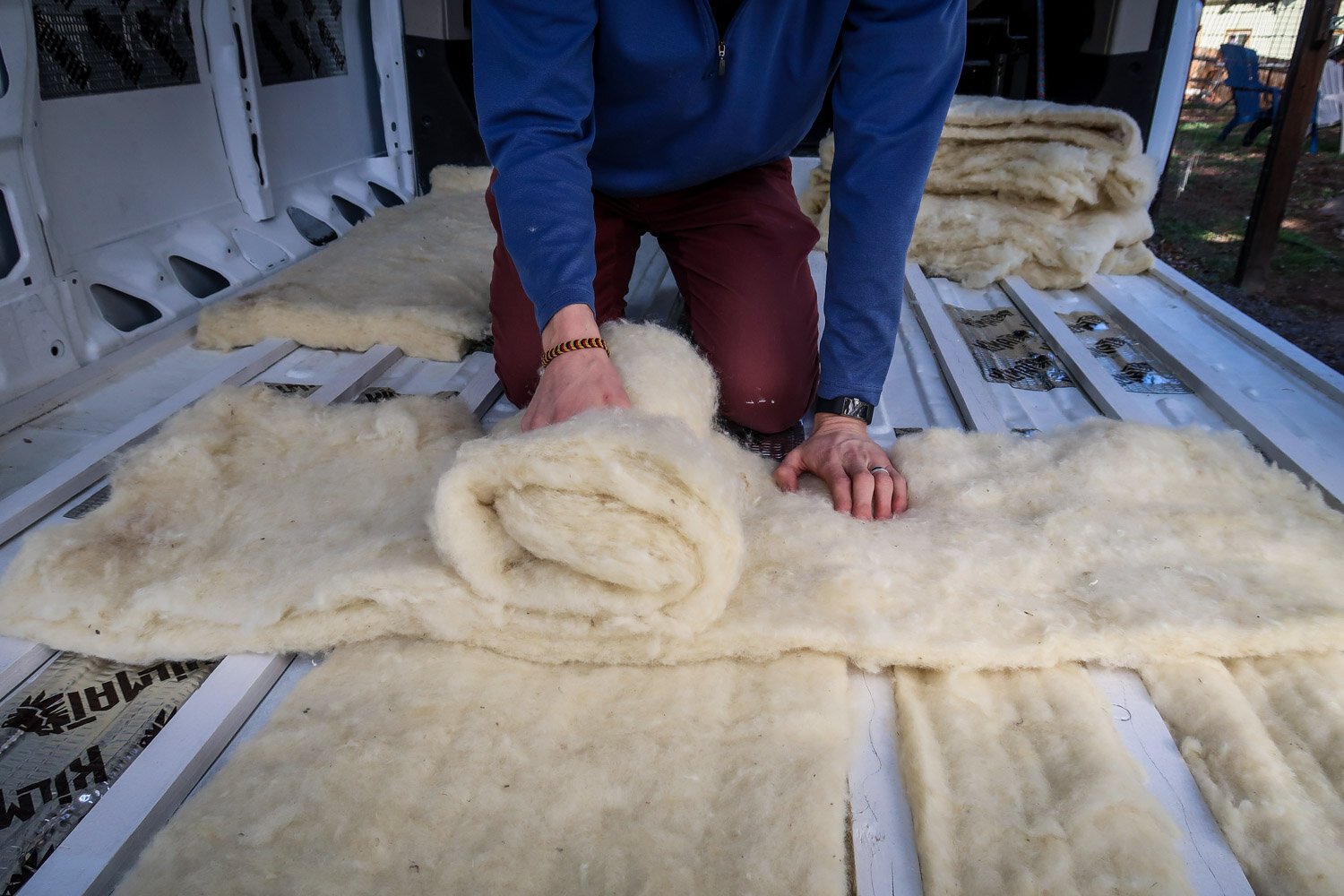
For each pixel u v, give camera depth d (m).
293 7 2.63
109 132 2.02
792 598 1.08
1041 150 2.41
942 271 2.54
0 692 1.03
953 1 1.26
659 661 1.04
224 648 1.06
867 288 1.36
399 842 0.81
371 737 0.92
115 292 2.03
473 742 0.93
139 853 0.85
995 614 1.07
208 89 2.33
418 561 1.06
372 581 1.02
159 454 1.35
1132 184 2.43
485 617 1.03
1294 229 5.75
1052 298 2.42
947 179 2.54
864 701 1.02
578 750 0.92
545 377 1.11
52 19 1.85
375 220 2.71
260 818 0.83
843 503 1.28
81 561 1.14
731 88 1.32
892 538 1.19
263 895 0.76
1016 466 1.37
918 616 1.06
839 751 0.92
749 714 0.96
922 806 0.86
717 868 0.79
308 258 2.37
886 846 0.84
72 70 1.90
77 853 0.83
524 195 1.13
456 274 2.26
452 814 0.84
